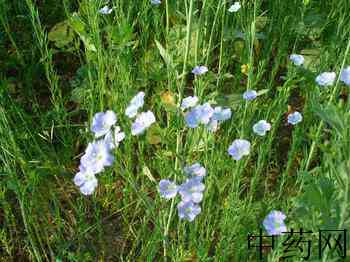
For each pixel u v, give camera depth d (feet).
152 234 1.57
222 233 1.50
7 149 1.62
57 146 1.98
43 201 1.70
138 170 1.77
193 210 1.31
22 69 2.27
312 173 1.65
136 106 1.33
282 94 1.69
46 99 2.20
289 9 2.31
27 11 2.45
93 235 1.72
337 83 1.57
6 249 1.63
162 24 2.15
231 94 1.96
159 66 2.03
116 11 1.98
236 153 1.43
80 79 2.19
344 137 1.16
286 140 2.04
